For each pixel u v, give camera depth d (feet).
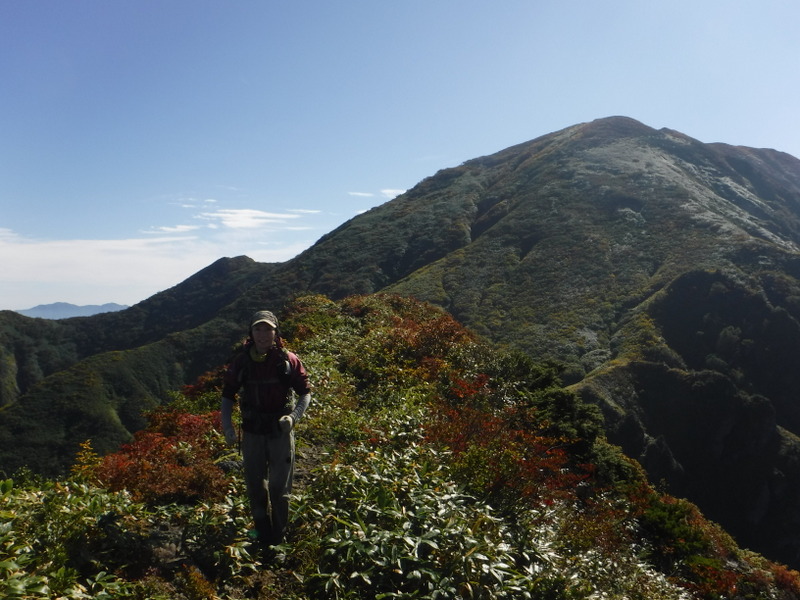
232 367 15.71
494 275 196.95
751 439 114.62
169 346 262.67
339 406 32.14
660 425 117.50
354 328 55.57
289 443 15.71
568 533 22.34
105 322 408.87
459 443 24.84
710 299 149.59
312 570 15.12
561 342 147.95
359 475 18.84
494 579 15.74
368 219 307.17
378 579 15.03
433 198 309.42
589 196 241.96
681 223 201.36
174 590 13.80
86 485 17.35
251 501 15.69
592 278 179.32
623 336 145.07
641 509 35.04
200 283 430.61
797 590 44.98
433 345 46.37
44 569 12.53
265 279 301.63
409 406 30.32
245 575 14.92
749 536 103.14
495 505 21.13
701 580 32.12
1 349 368.07
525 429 33.58
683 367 131.23
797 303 143.23
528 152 341.21
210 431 26.30
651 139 320.29
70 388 223.71
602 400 115.34
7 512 13.84
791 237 227.20
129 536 15.01
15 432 199.93
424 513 16.75
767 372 129.49
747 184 285.64
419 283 202.69
